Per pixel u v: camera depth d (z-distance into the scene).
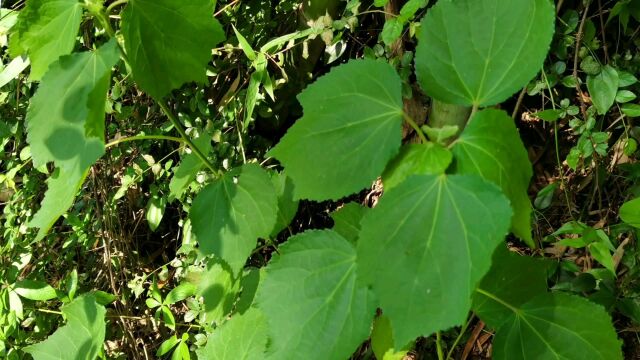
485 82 0.39
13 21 0.97
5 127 1.14
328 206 1.16
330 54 1.04
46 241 1.23
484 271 0.35
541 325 0.49
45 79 0.42
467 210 0.35
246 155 1.09
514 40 0.38
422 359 0.95
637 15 0.85
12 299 1.06
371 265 0.37
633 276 0.78
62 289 1.19
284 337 0.45
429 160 0.38
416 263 0.36
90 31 1.03
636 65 0.88
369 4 1.01
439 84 0.40
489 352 0.93
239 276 0.64
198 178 1.04
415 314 0.36
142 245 1.28
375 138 0.39
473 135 0.38
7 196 1.31
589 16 0.93
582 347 0.47
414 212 0.37
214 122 1.09
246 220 0.54
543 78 0.86
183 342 0.98
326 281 0.45
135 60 0.48
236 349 0.61
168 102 1.14
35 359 0.69
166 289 1.22
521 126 1.04
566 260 0.87
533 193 1.02
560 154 1.01
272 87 0.96
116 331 1.22
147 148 1.17
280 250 0.46
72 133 0.41
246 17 1.10
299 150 0.40
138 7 0.46
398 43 0.89
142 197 1.24
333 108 0.40
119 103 1.08
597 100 0.83
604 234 0.78
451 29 0.40
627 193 0.90
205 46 0.50
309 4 1.02
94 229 1.21
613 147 0.92
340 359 0.44
